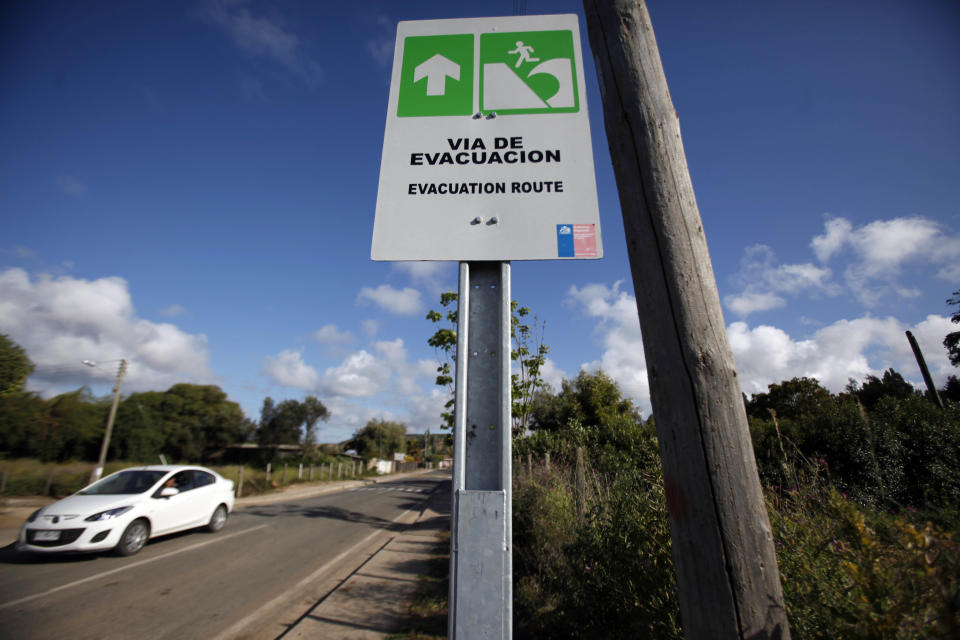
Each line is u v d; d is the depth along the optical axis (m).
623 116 1.61
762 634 1.18
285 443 42.56
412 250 1.86
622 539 2.77
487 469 1.55
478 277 1.83
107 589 5.50
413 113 2.08
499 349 1.68
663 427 1.38
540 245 1.84
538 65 2.12
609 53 1.68
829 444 7.61
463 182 1.95
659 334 1.42
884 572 1.42
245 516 12.07
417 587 5.29
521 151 1.98
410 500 18.55
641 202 1.52
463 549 1.45
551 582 4.03
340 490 25.08
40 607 4.87
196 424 33.72
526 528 4.92
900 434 7.48
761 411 15.86
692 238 1.47
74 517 6.82
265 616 4.71
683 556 1.29
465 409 1.61
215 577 6.12
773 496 2.82
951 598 1.21
